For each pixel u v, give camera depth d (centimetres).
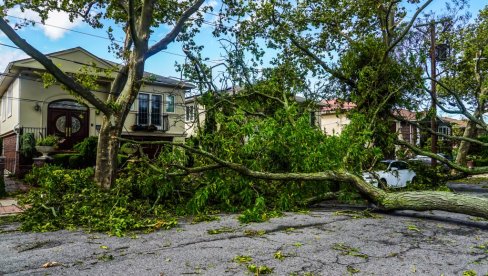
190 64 980
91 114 1742
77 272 335
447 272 337
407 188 1035
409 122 1088
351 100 1034
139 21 888
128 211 607
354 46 1070
